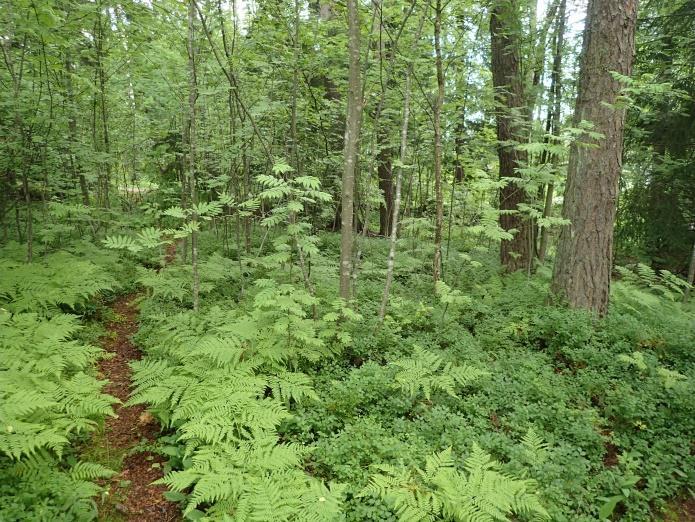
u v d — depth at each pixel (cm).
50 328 498
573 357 558
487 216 588
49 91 750
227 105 1060
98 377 514
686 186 1012
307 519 288
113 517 326
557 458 387
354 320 599
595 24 636
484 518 296
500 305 752
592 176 653
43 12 593
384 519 315
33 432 320
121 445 408
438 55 623
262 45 773
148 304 675
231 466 336
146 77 1015
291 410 444
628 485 380
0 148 715
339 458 374
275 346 485
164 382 430
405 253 1012
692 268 927
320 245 1179
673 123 980
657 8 1022
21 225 1022
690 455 425
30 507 293
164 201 1246
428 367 476
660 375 519
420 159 1070
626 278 890
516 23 847
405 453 377
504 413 467
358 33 550
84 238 957
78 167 1014
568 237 682
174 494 342
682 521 376
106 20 878
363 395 450
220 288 790
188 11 631
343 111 946
